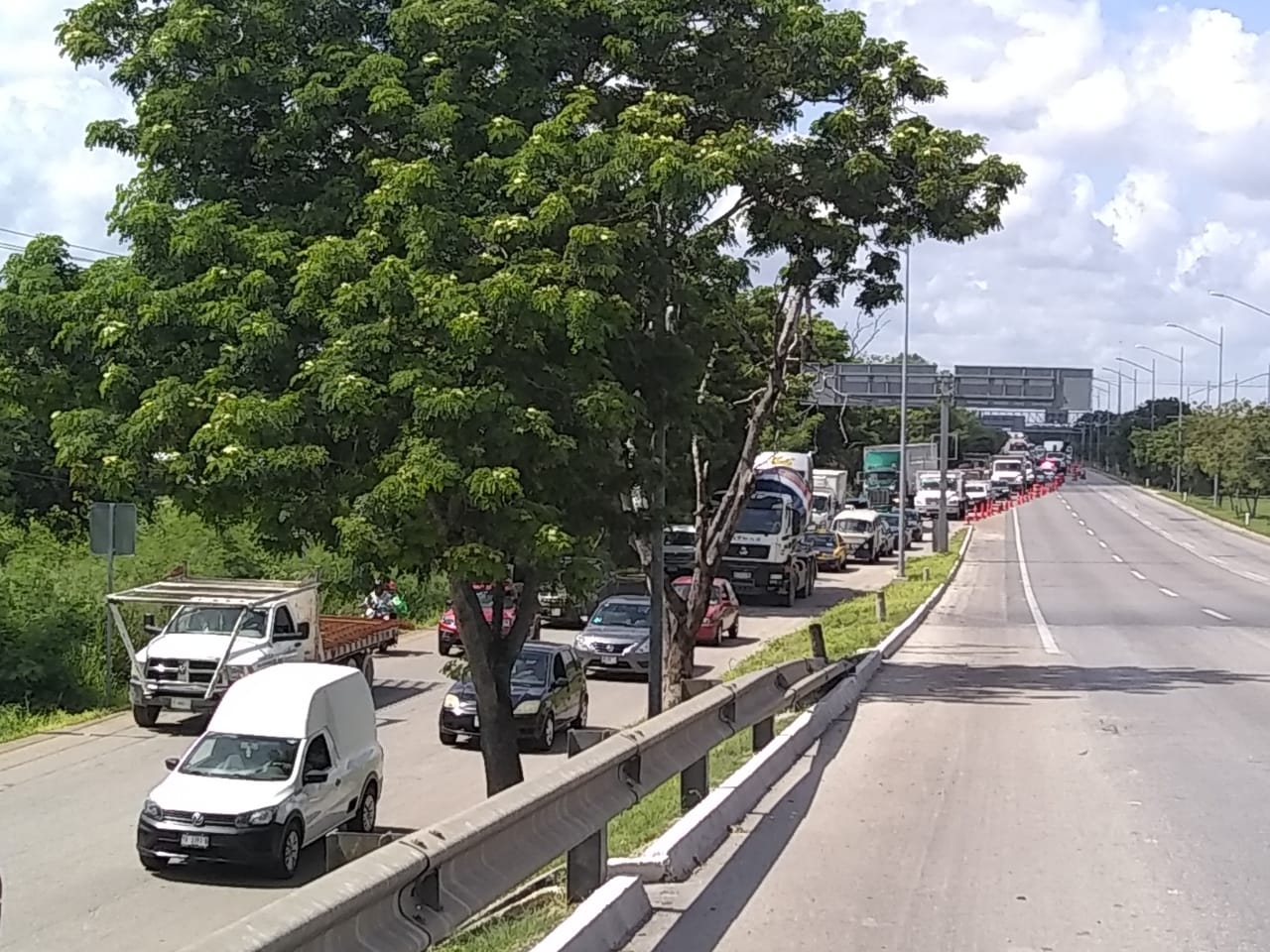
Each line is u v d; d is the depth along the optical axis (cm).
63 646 2453
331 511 1125
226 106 1271
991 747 1405
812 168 1866
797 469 5375
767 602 4572
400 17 1282
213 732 1420
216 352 1175
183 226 1185
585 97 1305
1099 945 729
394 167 1166
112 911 1202
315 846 1427
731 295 1922
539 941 669
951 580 4612
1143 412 17775
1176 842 979
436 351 1121
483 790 1775
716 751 1377
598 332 1143
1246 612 3478
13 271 1294
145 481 1142
